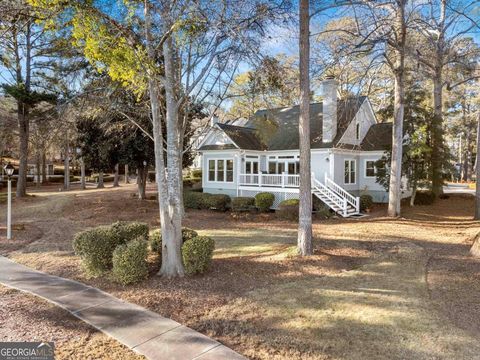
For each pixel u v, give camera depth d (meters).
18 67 21.47
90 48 6.69
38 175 41.19
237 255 9.20
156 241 8.66
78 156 21.39
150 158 20.41
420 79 19.42
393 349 4.61
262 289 6.79
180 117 16.53
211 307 5.95
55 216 16.72
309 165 9.12
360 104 22.72
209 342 4.79
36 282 7.13
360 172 23.28
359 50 13.41
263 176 21.22
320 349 4.62
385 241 11.18
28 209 18.59
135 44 7.71
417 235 12.32
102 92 13.32
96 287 6.85
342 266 8.38
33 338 4.77
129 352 4.46
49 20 6.95
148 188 34.34
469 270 7.98
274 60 10.19
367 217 17.23
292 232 12.91
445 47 16.75
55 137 17.02
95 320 5.38
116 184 38.88
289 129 23.77
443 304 6.10
